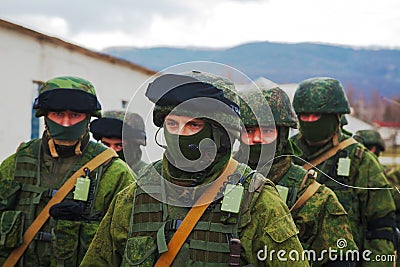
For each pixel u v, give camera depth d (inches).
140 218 102.5
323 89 192.1
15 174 155.8
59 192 152.9
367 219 184.5
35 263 150.6
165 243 98.7
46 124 154.3
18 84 332.2
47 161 155.6
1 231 149.6
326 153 193.5
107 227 109.0
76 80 155.6
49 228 150.7
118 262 108.3
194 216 99.0
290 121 143.4
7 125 324.8
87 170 154.1
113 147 194.4
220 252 97.0
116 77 425.1
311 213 138.5
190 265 97.7
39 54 346.9
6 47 322.3
